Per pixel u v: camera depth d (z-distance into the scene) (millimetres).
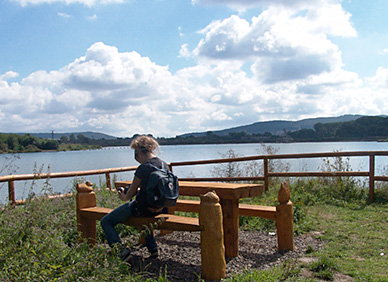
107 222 4383
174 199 4082
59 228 5367
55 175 8312
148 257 4762
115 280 3461
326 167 9836
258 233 6078
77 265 3527
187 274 4105
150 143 4340
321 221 6617
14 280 3232
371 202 8320
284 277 3943
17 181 8016
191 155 46031
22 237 4184
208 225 3840
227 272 4145
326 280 3879
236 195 4312
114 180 10023
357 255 4750
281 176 9562
